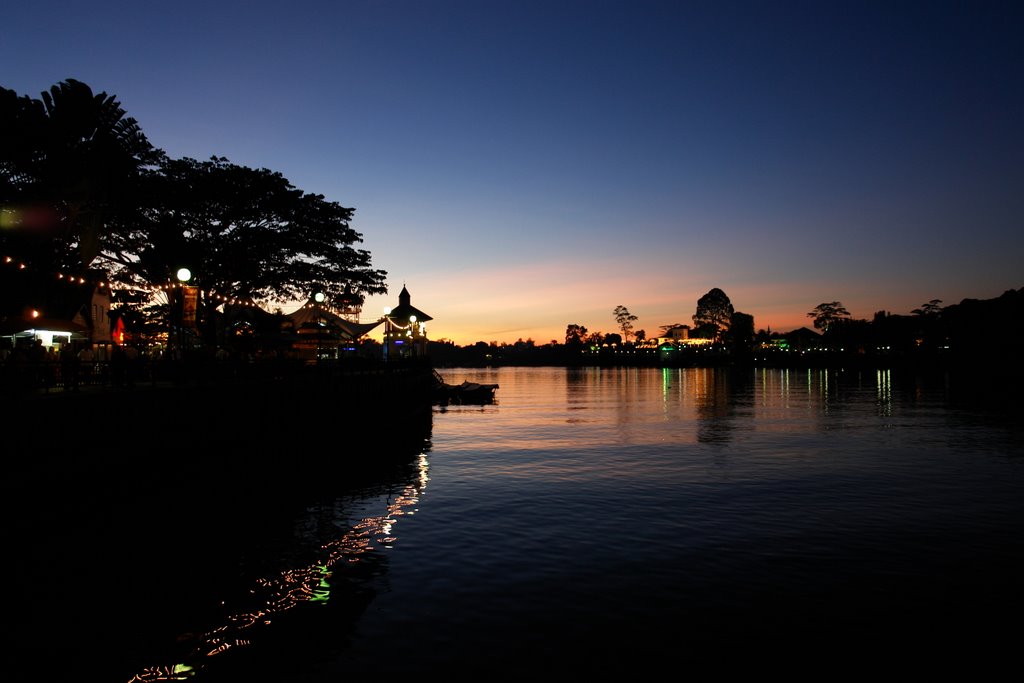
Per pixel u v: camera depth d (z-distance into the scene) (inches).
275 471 1092.5
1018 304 4507.9
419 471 1120.2
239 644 418.9
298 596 503.8
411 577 547.8
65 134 1005.8
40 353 872.9
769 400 2888.8
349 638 426.9
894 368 6023.6
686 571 558.9
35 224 1009.5
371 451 1385.3
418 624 449.1
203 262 1556.3
